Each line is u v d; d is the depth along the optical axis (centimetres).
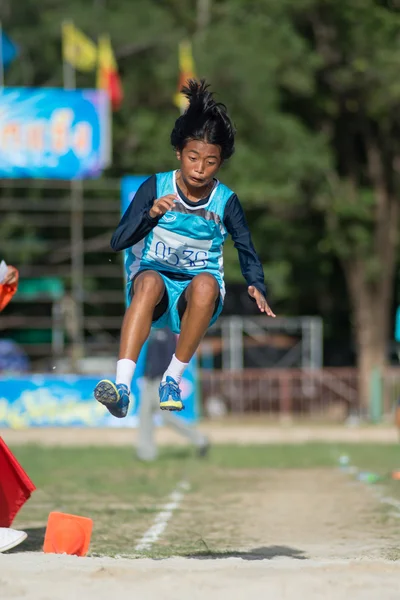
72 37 7144
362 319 8756
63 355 7181
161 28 8112
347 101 8650
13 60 8356
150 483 3366
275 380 7106
